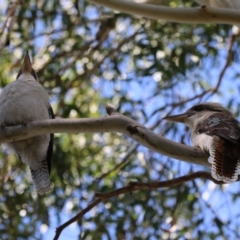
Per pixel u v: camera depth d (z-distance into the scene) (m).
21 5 12.54
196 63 13.47
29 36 13.78
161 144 7.91
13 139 8.09
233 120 8.40
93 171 13.63
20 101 9.47
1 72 14.11
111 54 13.91
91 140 13.98
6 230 12.79
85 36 14.13
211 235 12.12
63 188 13.02
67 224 8.88
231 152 7.79
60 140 13.55
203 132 8.12
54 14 13.73
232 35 13.29
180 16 9.13
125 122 7.94
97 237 12.11
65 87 13.65
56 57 13.78
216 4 9.71
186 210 12.54
